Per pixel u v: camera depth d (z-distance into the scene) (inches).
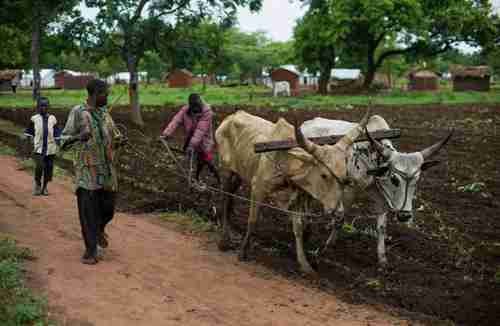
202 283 264.7
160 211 396.8
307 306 240.8
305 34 2028.8
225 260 300.4
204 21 874.1
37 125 422.9
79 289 248.2
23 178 492.7
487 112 1122.7
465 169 540.4
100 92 277.7
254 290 257.8
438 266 295.4
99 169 278.8
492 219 379.6
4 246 287.3
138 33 814.5
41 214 374.6
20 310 211.9
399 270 284.5
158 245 321.4
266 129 305.6
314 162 260.8
